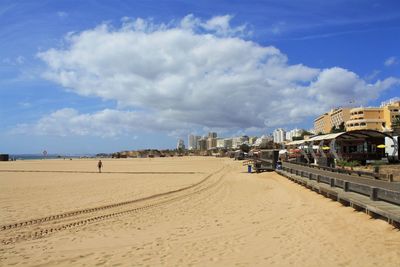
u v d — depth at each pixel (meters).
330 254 7.94
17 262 8.15
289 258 7.80
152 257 8.24
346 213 12.08
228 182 28.89
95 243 9.77
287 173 28.55
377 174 19.72
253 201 17.50
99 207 16.23
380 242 8.52
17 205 17.05
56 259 8.32
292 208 14.35
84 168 56.50
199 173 41.16
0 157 97.56
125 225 12.27
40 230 11.61
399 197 10.03
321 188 16.34
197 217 13.48
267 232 10.42
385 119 112.31
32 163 79.94
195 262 7.76
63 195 21.00
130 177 35.69
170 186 25.98
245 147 136.62
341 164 31.56
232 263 7.62
